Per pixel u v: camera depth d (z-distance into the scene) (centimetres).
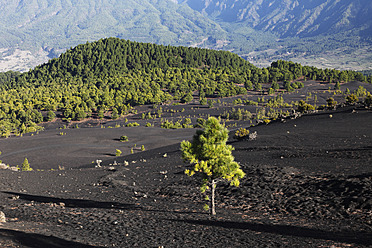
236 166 1953
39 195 2803
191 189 2948
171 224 1717
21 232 1293
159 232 1536
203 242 1377
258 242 1379
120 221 1752
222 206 2384
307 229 1628
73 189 3212
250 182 2845
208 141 1934
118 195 2911
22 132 18362
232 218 1928
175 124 16250
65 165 8325
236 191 2684
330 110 9825
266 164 3503
